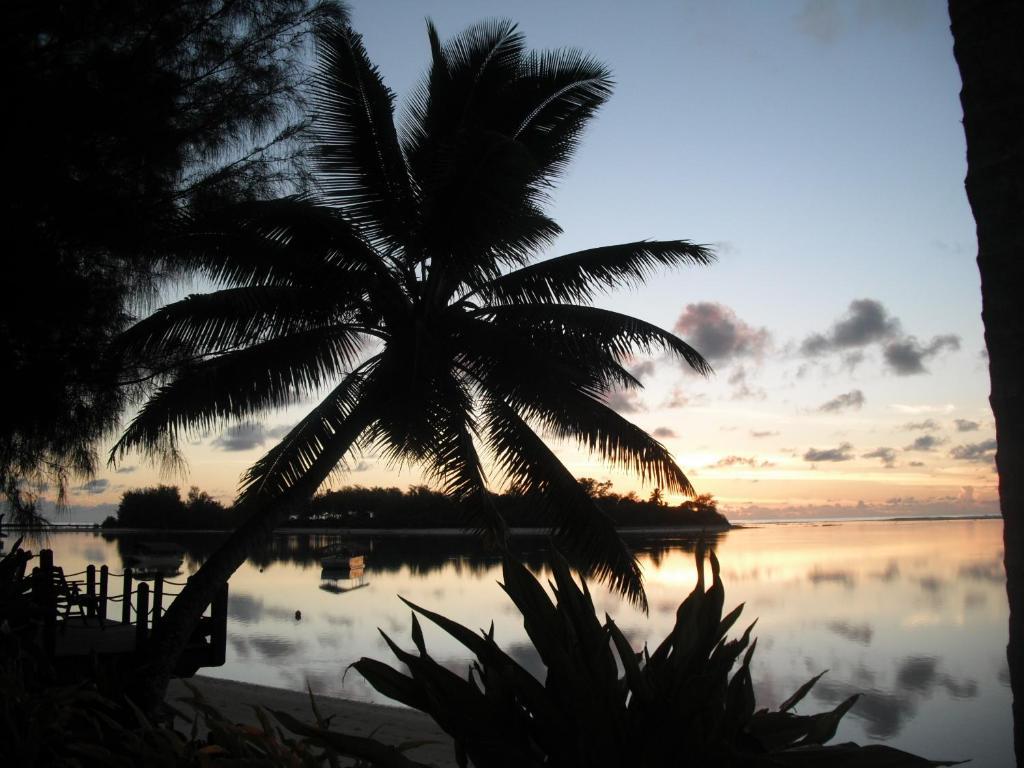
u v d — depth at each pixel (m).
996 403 1.90
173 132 8.81
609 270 12.48
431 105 12.93
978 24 2.00
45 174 7.87
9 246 7.77
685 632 1.66
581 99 12.62
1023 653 1.80
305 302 11.38
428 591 47.62
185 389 10.41
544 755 1.65
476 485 11.11
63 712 1.95
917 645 29.75
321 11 10.04
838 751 1.51
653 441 11.69
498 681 1.66
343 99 11.66
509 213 10.91
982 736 17.17
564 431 11.86
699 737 1.45
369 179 11.91
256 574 63.22
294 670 22.69
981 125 1.98
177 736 1.77
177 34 8.78
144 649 9.09
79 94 7.96
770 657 27.67
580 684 1.57
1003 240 1.91
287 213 10.59
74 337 8.58
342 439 11.57
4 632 2.85
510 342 11.81
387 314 12.44
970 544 105.75
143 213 8.75
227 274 11.55
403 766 1.57
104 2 8.06
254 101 9.56
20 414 8.17
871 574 60.41
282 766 1.62
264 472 12.30
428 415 11.16
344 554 58.19
